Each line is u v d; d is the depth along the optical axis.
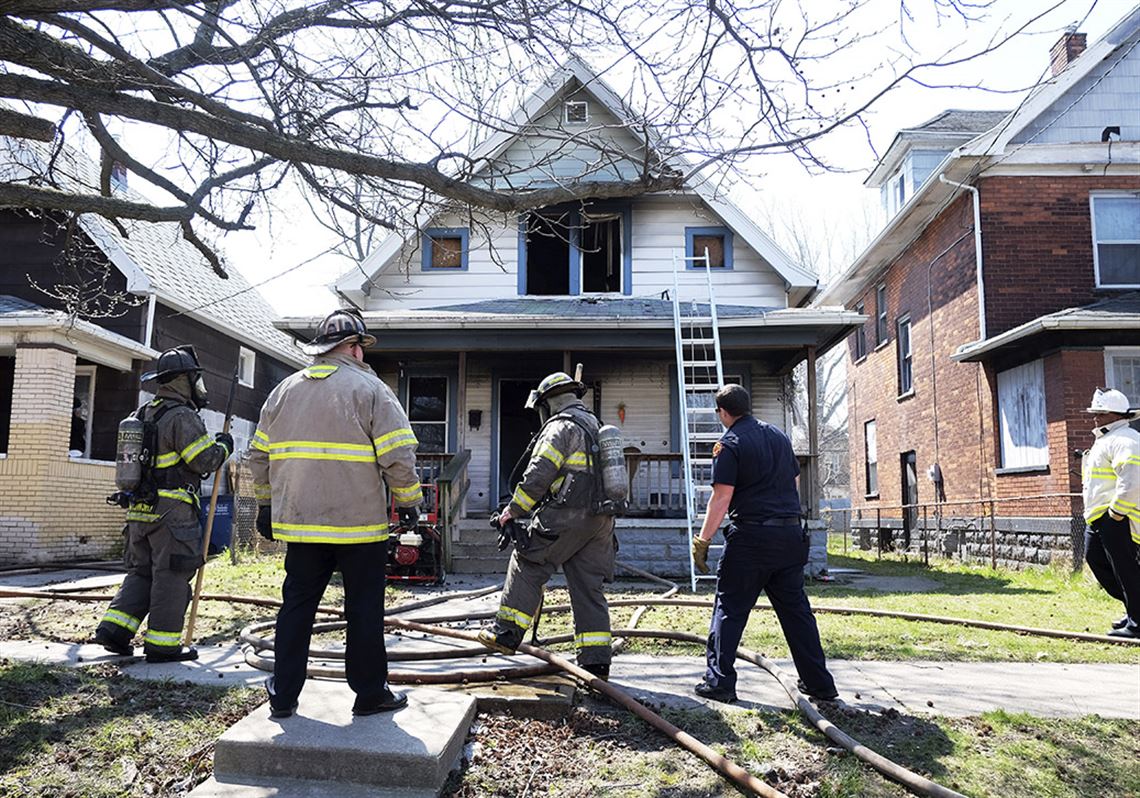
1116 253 13.43
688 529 10.57
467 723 3.53
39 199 5.01
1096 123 13.65
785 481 4.13
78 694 4.00
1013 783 3.12
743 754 3.36
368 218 5.75
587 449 4.32
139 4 3.70
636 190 4.89
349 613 3.44
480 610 7.16
